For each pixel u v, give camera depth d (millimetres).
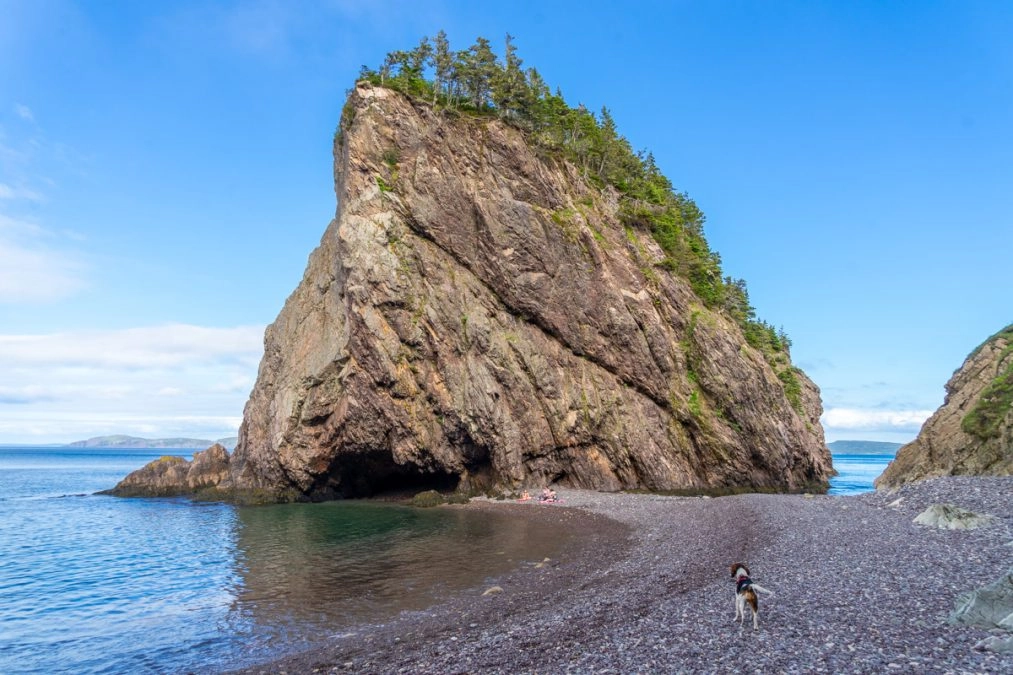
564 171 81625
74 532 52906
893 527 31328
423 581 31016
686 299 81250
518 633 19984
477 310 71500
